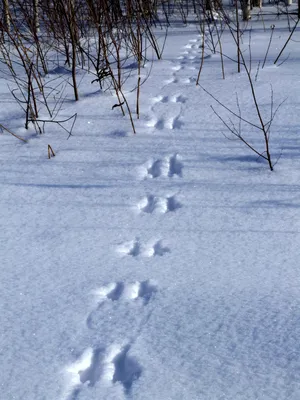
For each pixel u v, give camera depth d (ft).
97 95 7.28
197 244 4.05
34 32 7.49
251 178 4.97
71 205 4.72
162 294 3.47
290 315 3.19
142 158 5.49
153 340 3.06
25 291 3.58
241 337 3.03
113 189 4.95
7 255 4.01
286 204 4.52
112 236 4.23
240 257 3.85
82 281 3.66
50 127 6.36
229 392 2.66
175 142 5.79
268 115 6.25
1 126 6.31
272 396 2.62
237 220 4.35
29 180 5.18
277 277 3.59
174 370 2.82
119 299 3.46
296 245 3.97
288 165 5.14
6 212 4.65
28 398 2.70
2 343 3.10
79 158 5.57
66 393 2.74
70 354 2.99
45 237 4.25
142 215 4.51
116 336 3.11
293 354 2.87
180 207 4.59
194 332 3.10
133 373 2.84
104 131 6.19
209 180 4.99
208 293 3.45
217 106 6.67
